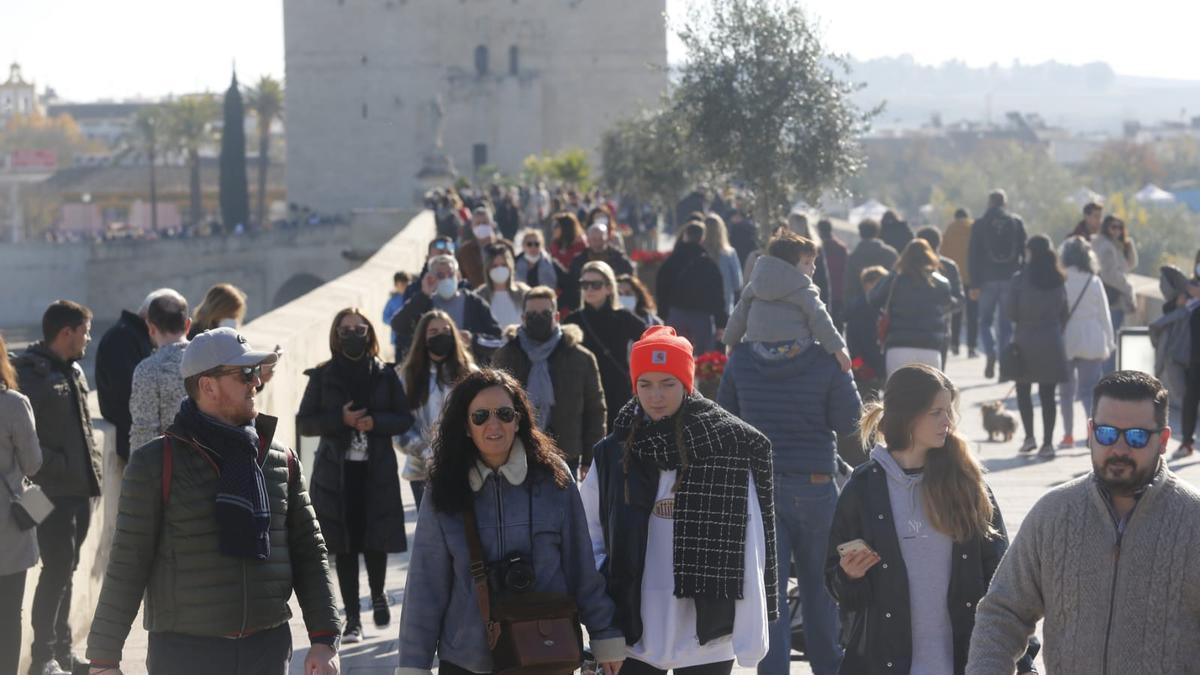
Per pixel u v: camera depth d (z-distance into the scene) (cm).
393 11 16925
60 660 1182
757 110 3447
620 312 1575
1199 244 16075
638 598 839
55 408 1157
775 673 1066
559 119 17100
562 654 762
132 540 765
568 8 16912
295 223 15512
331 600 815
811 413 1127
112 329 1341
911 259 1797
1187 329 1972
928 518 817
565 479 806
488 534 784
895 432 824
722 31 3488
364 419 1262
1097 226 2605
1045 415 1995
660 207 6812
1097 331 2092
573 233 2606
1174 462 1958
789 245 1141
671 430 841
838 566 841
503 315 2175
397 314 1900
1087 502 670
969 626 817
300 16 17075
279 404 1761
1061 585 671
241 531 764
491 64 17038
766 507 855
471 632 778
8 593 1062
